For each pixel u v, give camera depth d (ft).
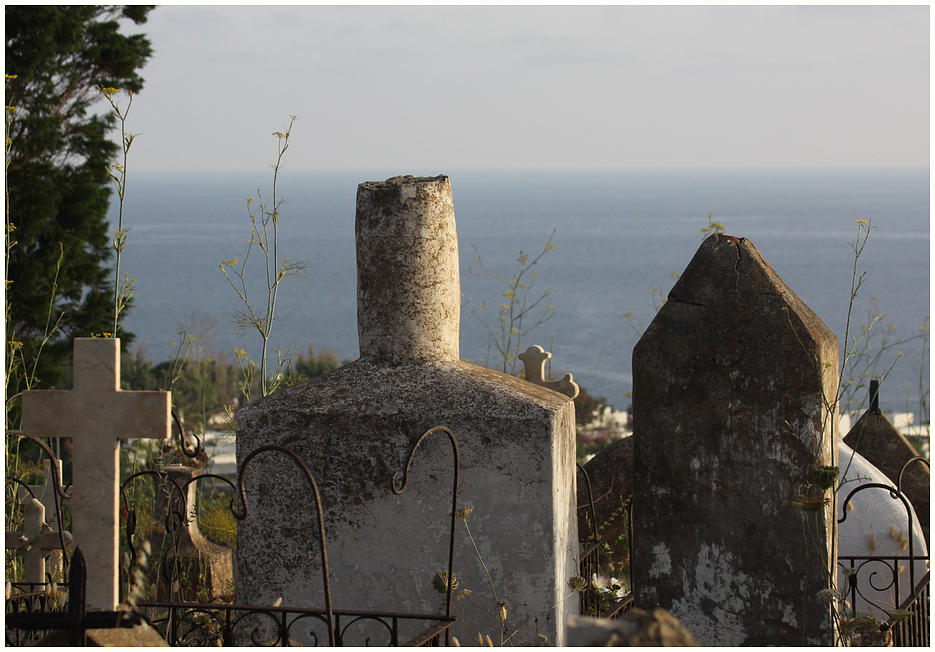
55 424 9.46
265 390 18.38
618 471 19.20
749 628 12.87
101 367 9.43
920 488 19.58
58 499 13.44
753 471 12.75
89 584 9.37
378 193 13.43
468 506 12.79
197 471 20.39
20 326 45.88
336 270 366.22
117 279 17.28
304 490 13.19
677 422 13.16
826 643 12.48
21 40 45.47
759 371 12.66
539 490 12.61
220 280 326.65
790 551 12.59
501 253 403.95
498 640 12.70
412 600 12.92
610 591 15.20
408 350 13.47
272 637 13.19
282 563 13.24
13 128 44.50
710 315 12.98
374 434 13.00
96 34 49.24
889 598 16.51
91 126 49.01
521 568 12.66
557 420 12.79
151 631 8.80
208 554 20.26
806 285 272.31
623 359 198.80
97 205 48.85
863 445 20.34
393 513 12.98
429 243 13.43
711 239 13.23
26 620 8.41
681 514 13.21
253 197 18.44
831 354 12.87
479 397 12.91
